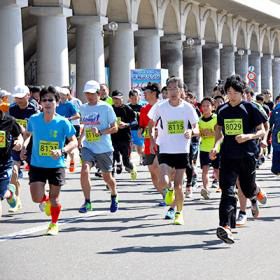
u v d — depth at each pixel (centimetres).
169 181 1648
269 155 3741
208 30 7112
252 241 1434
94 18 4884
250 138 1444
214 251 1335
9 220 1703
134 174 2588
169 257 1281
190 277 1133
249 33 8206
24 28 6047
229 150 1452
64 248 1362
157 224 1650
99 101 1759
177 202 1648
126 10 5331
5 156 1462
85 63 4938
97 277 1131
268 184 2548
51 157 1481
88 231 1555
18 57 3903
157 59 5800
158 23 5775
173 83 1623
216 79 7250
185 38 6319
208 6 6719
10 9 3859
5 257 1281
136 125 2438
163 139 1631
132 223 1667
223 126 1465
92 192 2291
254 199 1669
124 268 1194
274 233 1523
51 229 1511
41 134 1484
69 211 1864
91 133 1744
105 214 1812
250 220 1700
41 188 1484
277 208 1909
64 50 4481
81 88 4966
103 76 4997
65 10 4438
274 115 2209
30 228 1592
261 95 3186
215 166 2150
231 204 1398
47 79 4444
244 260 1258
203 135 2103
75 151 3844
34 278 1124
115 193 1828
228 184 1421
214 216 1778
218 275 1148
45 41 4447
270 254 1309
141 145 2839
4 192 1461
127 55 5406
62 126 1484
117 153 2523
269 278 1129
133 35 5528
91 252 1324
